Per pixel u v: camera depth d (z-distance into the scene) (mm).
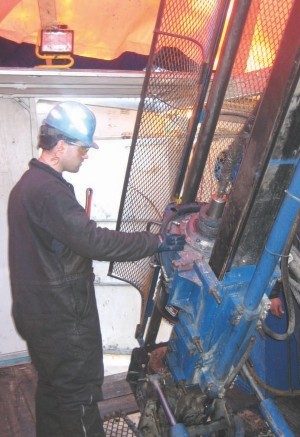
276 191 1556
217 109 1927
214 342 1837
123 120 3184
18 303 1996
